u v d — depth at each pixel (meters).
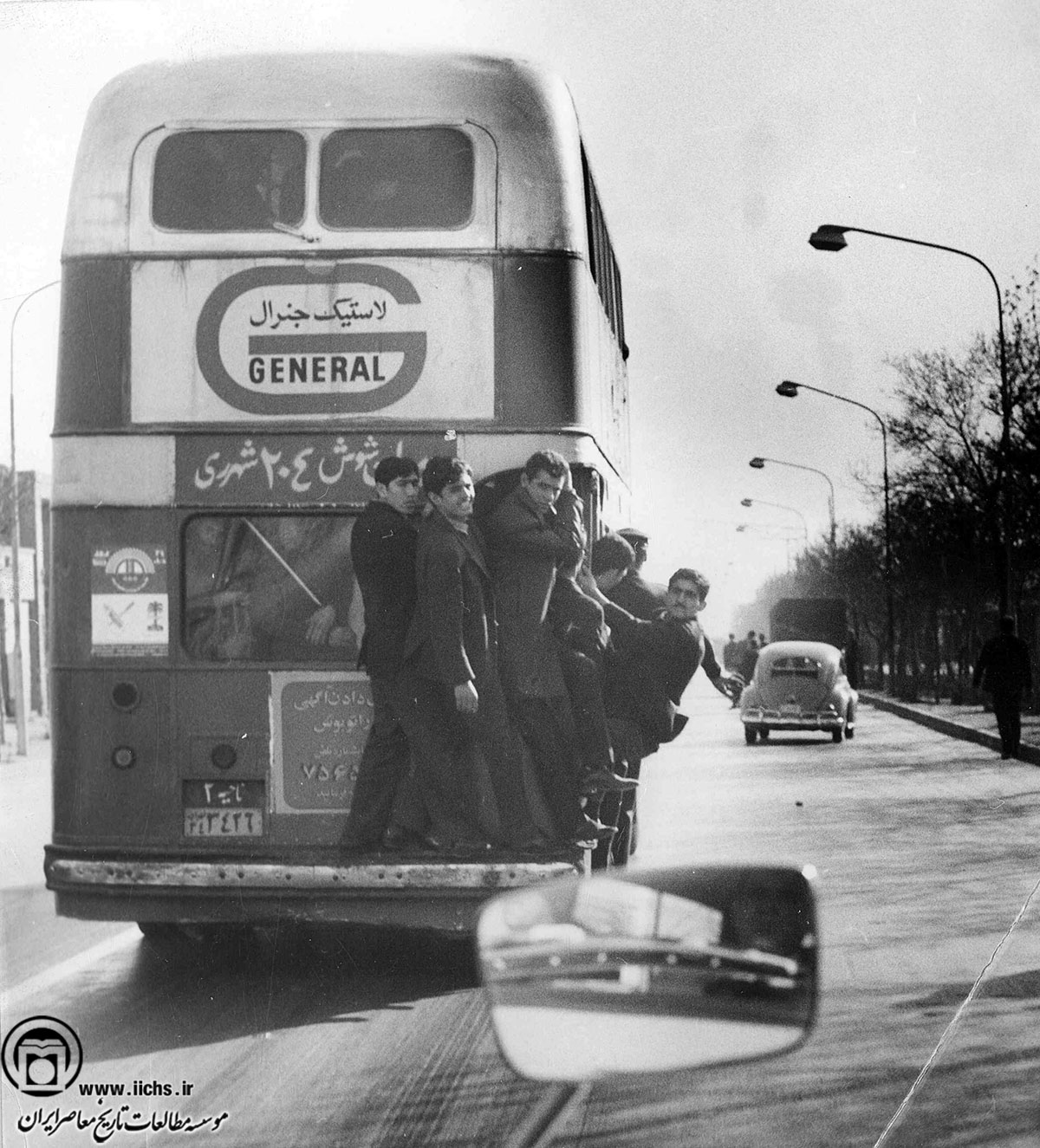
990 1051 7.52
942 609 52.06
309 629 9.33
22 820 21.31
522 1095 6.77
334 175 9.34
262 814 9.29
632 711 10.86
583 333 9.39
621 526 13.41
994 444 40.41
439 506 9.01
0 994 9.19
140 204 9.38
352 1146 6.05
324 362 9.30
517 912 2.95
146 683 9.33
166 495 9.34
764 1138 6.06
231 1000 8.97
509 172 9.33
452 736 9.03
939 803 20.70
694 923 2.95
